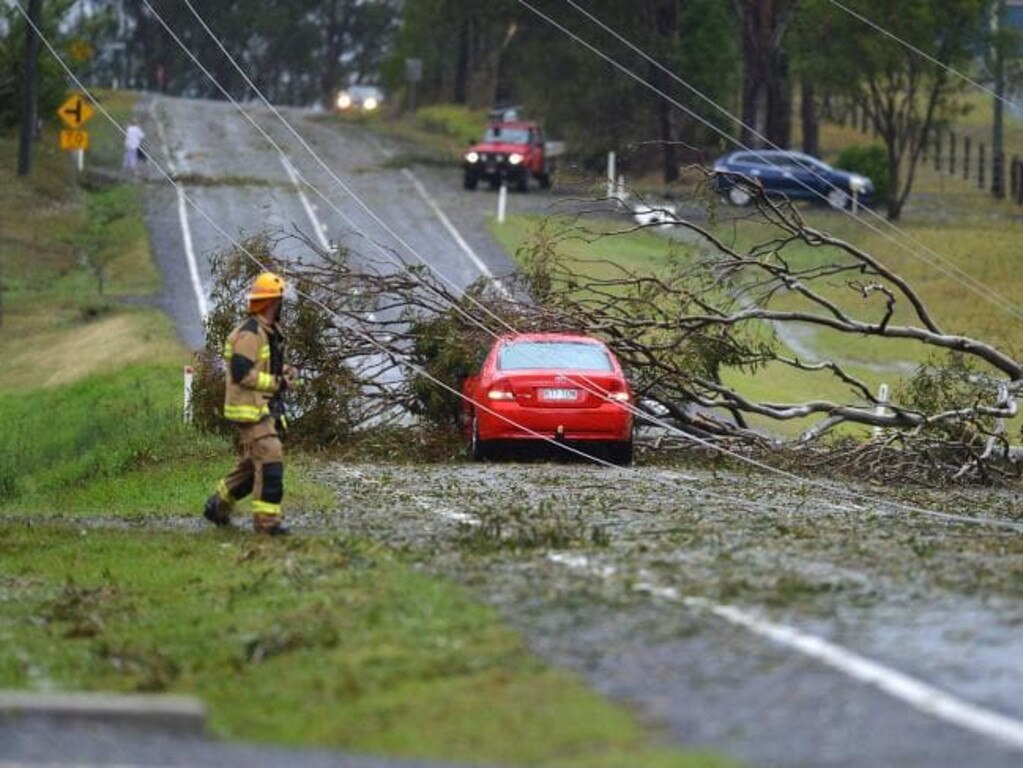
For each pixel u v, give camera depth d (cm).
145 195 7788
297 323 3228
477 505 2370
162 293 5931
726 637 1288
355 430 3300
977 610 1382
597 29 9138
